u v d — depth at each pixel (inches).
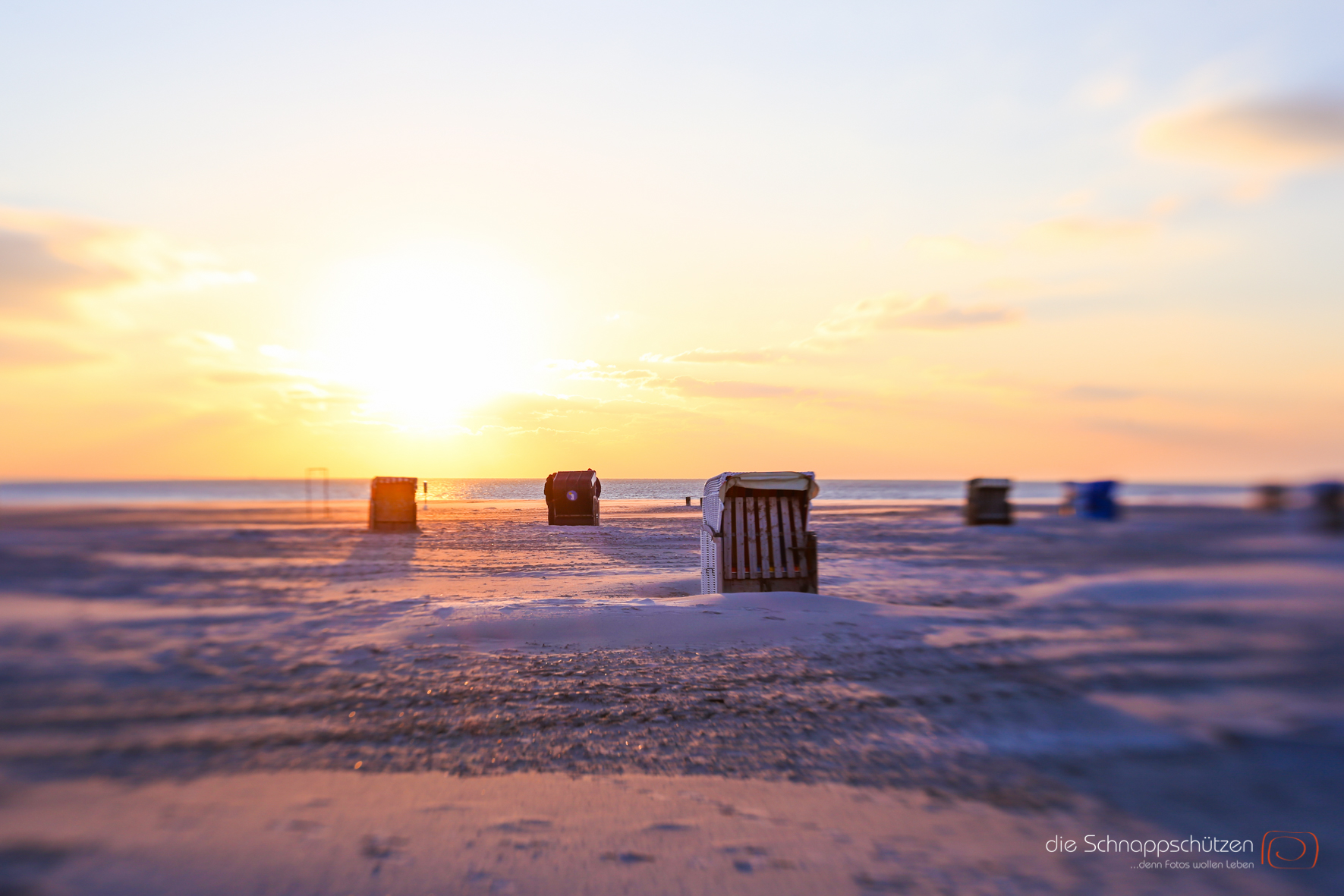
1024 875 124.5
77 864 110.7
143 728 175.8
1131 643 301.3
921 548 813.2
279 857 120.6
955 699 241.4
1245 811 150.1
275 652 272.8
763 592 461.4
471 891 114.2
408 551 785.6
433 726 206.4
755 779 171.6
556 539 991.0
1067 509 1427.2
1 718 170.1
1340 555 332.8
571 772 174.7
